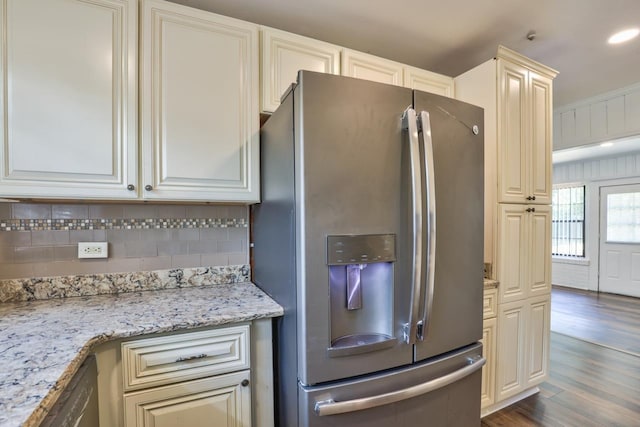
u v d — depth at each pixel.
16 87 1.15
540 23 1.90
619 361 2.72
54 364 0.82
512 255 2.01
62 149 1.21
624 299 4.72
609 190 5.10
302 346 1.07
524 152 2.07
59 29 1.21
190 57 1.41
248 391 1.26
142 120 1.33
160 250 1.67
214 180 1.46
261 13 1.78
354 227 1.11
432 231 1.18
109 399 1.07
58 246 1.49
